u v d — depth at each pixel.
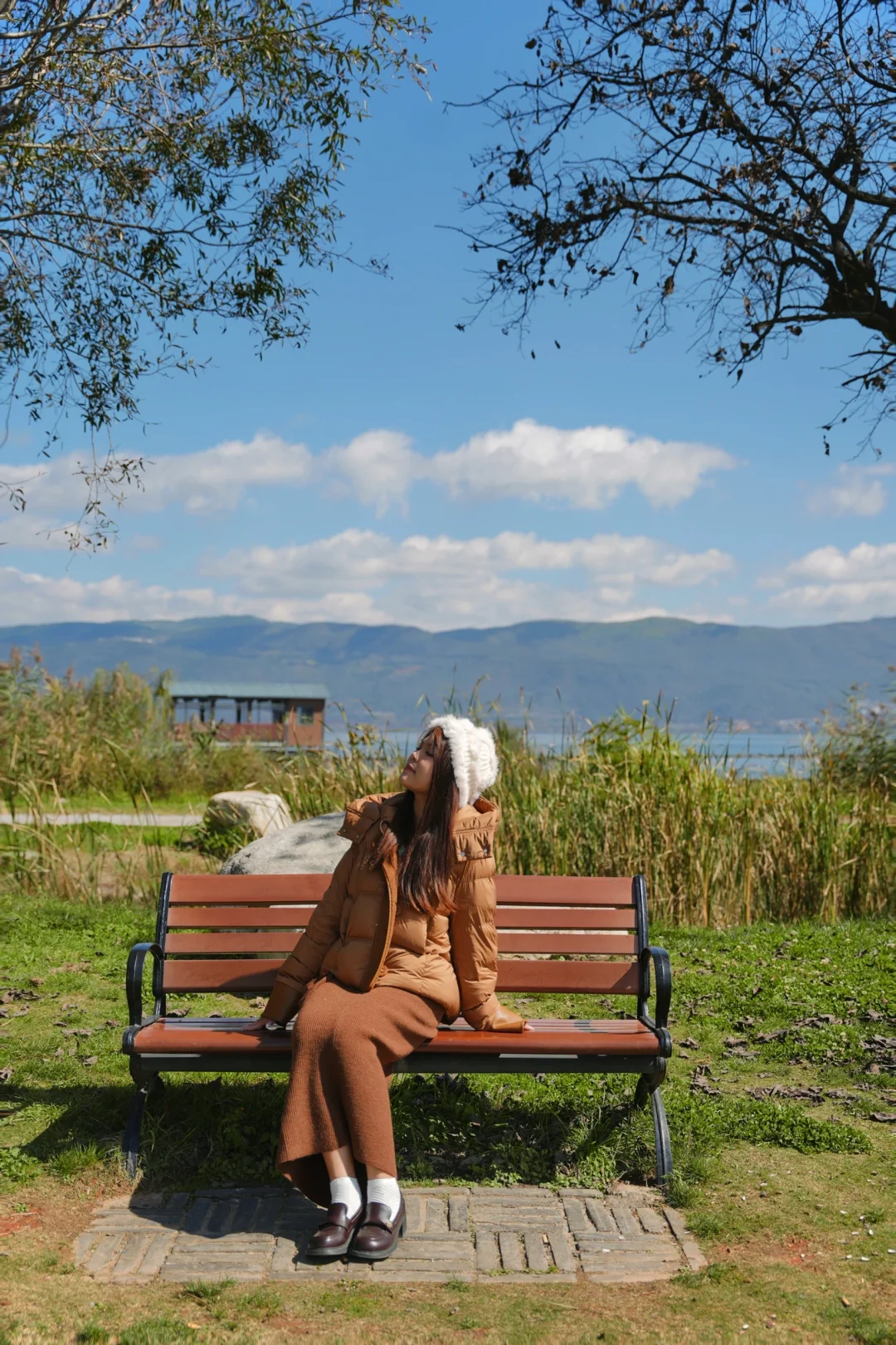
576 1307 3.14
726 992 6.51
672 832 8.73
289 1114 3.56
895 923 8.55
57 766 14.08
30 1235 3.50
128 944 7.68
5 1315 2.98
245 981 4.37
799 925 8.52
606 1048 3.85
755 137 8.30
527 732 9.86
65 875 9.50
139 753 16.75
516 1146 4.22
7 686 15.53
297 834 8.09
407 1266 3.37
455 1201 3.81
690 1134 4.30
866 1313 3.09
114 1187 3.87
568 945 4.45
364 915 3.89
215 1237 3.53
